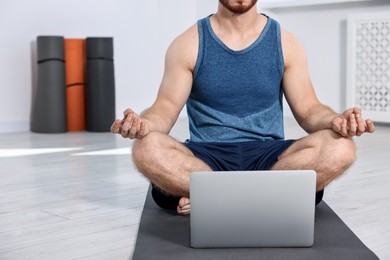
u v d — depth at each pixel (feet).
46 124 15.61
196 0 19.38
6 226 6.89
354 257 5.42
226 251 5.62
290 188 5.62
